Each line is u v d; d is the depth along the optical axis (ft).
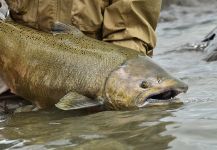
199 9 79.61
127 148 14.23
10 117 20.17
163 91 19.40
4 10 24.16
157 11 23.57
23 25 22.86
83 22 23.24
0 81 22.02
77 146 14.94
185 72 27.84
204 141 14.43
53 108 21.11
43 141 15.90
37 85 21.22
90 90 20.17
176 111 18.07
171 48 39.88
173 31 54.13
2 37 21.99
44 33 21.95
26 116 20.07
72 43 21.22
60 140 15.76
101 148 14.47
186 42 42.86
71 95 20.24
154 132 15.58
